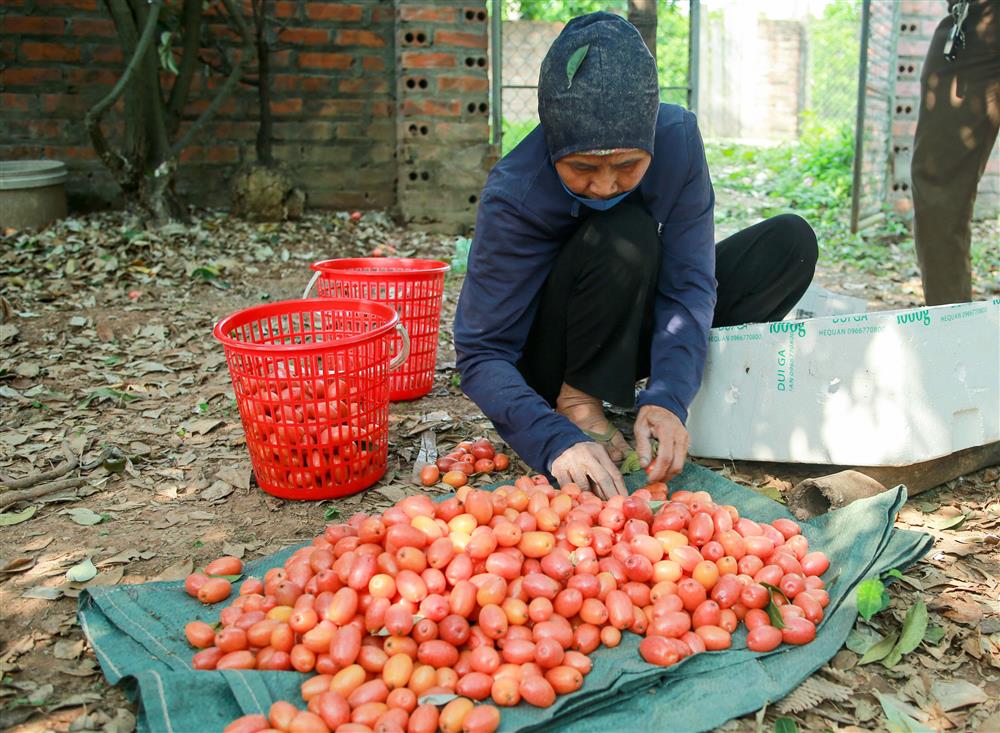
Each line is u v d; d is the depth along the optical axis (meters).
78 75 6.15
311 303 2.86
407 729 1.58
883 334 2.26
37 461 2.86
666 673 1.73
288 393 2.45
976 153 3.48
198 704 1.63
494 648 1.78
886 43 6.81
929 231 3.61
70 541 2.35
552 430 2.27
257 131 6.47
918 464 2.42
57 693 1.77
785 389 2.43
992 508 2.44
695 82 6.74
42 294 4.57
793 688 1.74
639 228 2.33
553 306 2.46
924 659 1.86
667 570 1.92
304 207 6.40
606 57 1.97
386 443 2.72
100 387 3.51
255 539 2.37
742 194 8.66
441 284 3.37
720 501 2.37
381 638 1.77
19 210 5.57
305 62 6.42
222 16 6.27
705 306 2.45
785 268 2.74
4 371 3.58
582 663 1.72
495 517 2.06
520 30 10.37
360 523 2.02
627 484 2.39
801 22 14.33
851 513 2.15
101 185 6.32
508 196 2.30
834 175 9.07
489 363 2.40
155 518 2.49
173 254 5.29
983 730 1.67
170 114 5.88
